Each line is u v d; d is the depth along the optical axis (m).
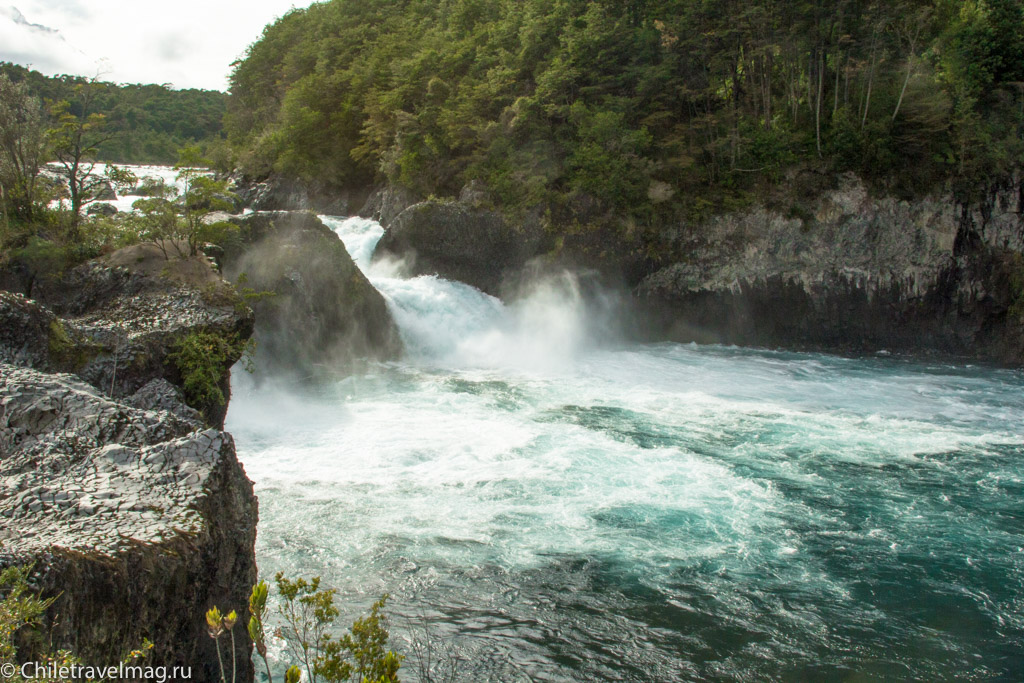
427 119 44.50
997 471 20.61
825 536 16.44
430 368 32.12
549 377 31.02
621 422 24.48
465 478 19.00
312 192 53.84
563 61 42.88
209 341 18.16
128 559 7.73
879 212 37.44
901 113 40.12
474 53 48.22
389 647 12.07
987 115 40.62
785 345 38.91
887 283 37.47
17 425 10.39
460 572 14.41
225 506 9.72
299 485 18.16
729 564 15.09
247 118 71.88
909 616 13.55
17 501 8.59
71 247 22.03
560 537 15.93
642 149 40.56
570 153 40.62
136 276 20.23
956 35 42.84
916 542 16.30
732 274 38.44
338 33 65.38
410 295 34.81
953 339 37.53
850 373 33.25
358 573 14.19
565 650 12.28
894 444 22.83
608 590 14.02
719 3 41.91
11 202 23.80
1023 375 33.59
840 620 13.34
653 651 12.34
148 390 15.99
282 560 14.48
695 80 42.91
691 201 39.34
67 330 16.12
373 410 25.11
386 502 17.33
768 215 38.19
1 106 24.25
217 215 29.62
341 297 30.56
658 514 17.20
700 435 23.27
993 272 36.75
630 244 38.75
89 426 10.53
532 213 38.69
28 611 6.53
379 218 46.75
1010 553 15.88
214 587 9.07
